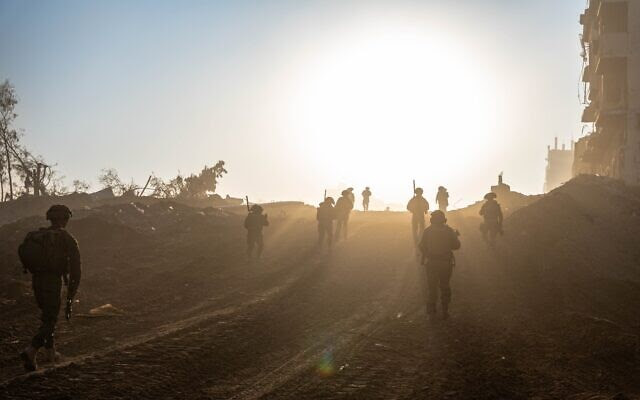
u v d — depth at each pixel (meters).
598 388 8.25
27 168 60.84
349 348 9.92
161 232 28.17
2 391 7.27
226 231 28.27
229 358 9.23
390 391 7.80
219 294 14.98
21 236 26.34
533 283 16.27
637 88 47.38
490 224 20.77
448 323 11.93
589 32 59.91
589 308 14.30
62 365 8.44
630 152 47.22
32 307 13.34
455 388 7.93
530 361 9.41
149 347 9.52
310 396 7.54
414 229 22.30
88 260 20.45
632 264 21.69
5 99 59.97
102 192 60.31
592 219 27.38
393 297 14.59
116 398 7.27
